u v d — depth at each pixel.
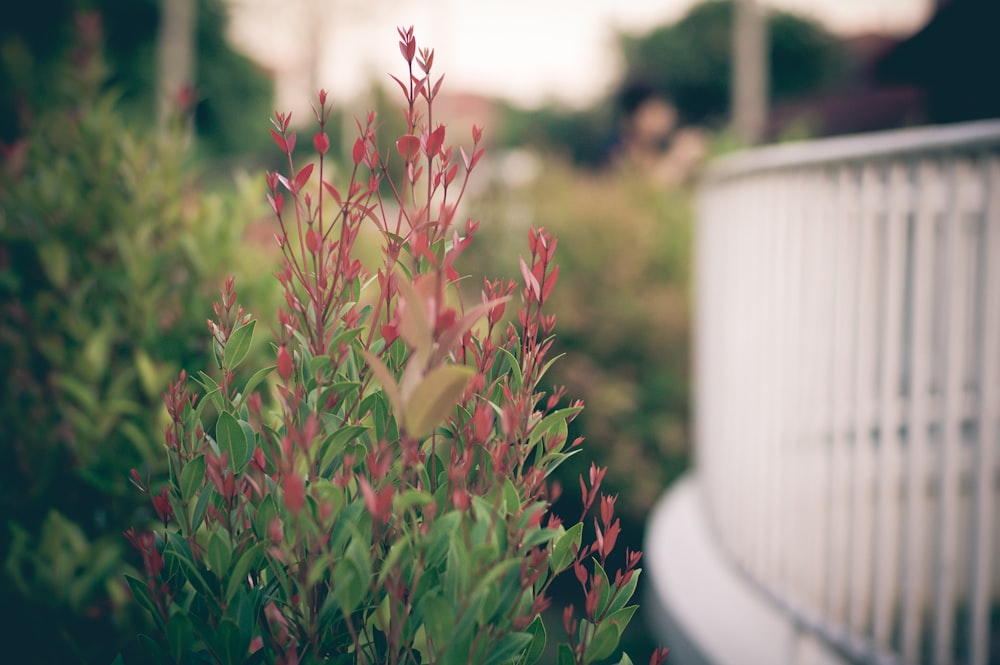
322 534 1.07
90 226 2.59
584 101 45.16
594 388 5.81
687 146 9.42
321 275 1.28
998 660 2.77
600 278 6.15
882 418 2.56
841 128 15.82
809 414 2.89
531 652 1.25
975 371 2.32
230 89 36.25
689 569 3.68
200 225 2.64
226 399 1.34
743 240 3.41
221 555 1.16
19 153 2.68
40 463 2.38
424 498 1.08
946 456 2.38
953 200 2.37
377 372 1.12
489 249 6.30
